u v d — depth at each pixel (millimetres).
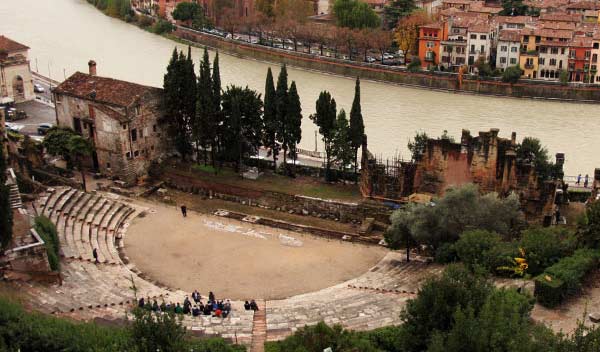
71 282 85250
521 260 81625
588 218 84250
